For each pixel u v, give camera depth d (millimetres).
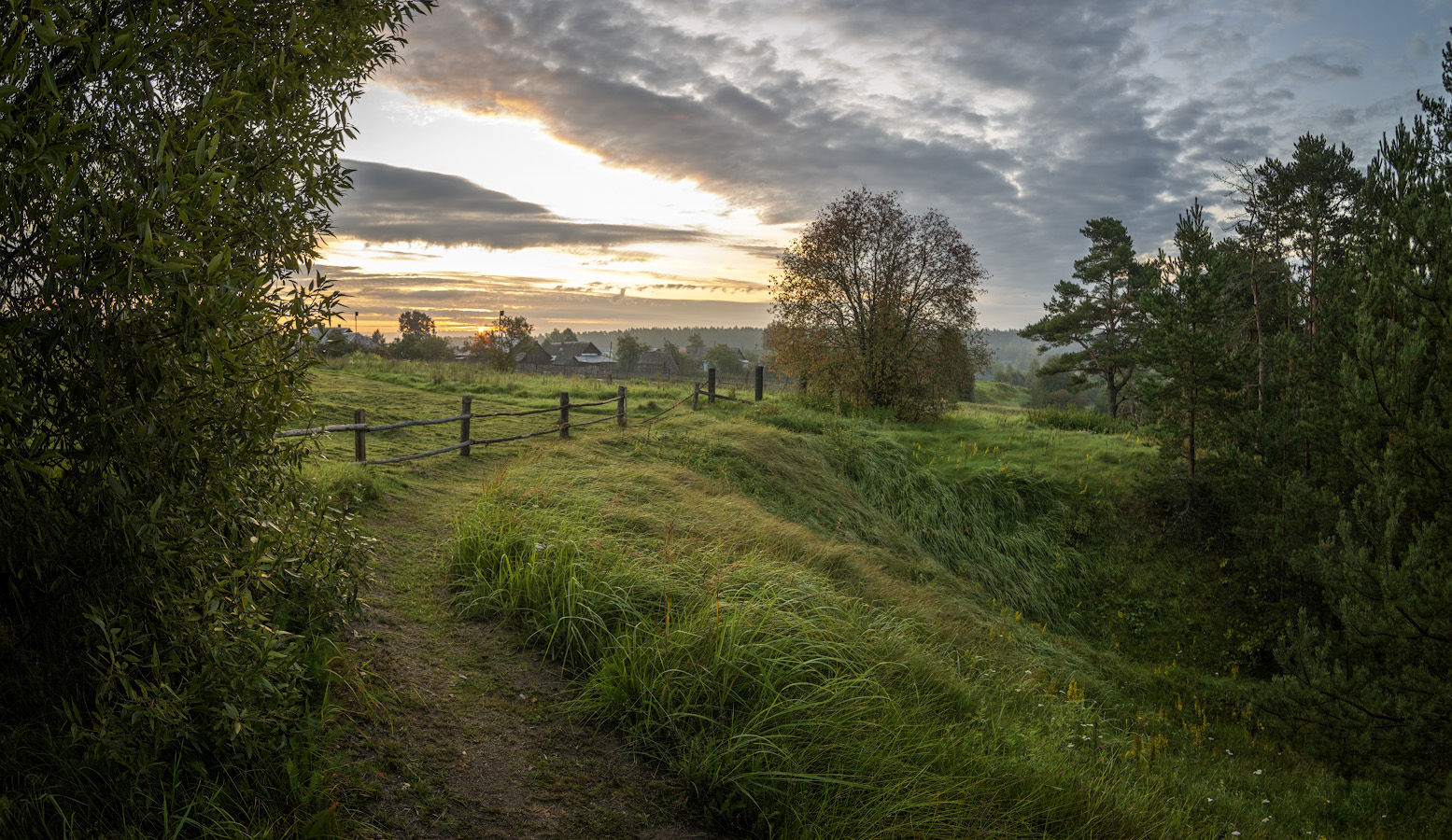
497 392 17828
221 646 2863
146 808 2701
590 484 8688
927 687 5523
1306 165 13594
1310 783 7656
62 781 2621
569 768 3816
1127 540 12844
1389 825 7000
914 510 13344
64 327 2340
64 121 2467
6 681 2773
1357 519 9367
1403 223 8320
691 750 3959
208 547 3000
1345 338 10148
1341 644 9555
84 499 2629
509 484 7828
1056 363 34969
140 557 2746
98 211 2340
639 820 3537
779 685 4508
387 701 3938
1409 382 7965
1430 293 7965
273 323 3322
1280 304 14453
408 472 8727
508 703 4254
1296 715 8422
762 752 3844
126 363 2471
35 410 2471
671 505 8625
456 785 3488
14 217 2312
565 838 3320
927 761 4270
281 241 3445
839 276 20750
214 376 2803
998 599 11617
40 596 2973
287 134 3439
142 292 2410
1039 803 4324
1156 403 13234
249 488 3377
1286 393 12039
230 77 3021
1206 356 12172
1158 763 6789
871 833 3547
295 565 3814
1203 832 5324
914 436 17203
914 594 9078
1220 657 10773
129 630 2691
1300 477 10477
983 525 13250
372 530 6406
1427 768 7566
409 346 65375
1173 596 11805
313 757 3252
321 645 3908
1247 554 11859
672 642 4633
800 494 12219
